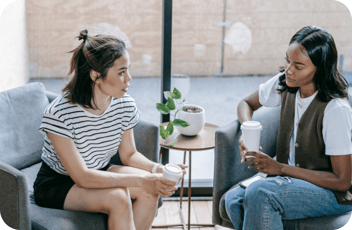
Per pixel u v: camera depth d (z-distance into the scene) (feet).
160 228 6.95
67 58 7.55
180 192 7.53
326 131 5.23
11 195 4.65
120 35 7.58
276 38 7.77
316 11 7.64
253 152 5.46
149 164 5.58
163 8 7.22
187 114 6.52
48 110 4.93
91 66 4.82
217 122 8.20
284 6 7.62
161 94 7.70
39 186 5.23
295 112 5.66
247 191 5.18
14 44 7.37
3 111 5.86
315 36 5.08
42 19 7.33
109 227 4.93
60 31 7.42
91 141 5.19
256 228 5.07
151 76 7.86
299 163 5.63
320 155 5.42
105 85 4.97
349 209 5.29
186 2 7.43
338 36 7.75
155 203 5.41
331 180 5.17
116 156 6.07
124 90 5.08
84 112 5.04
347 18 7.65
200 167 8.21
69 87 5.01
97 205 4.91
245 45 7.79
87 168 5.03
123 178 5.05
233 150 5.85
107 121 5.25
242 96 8.07
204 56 7.77
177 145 6.31
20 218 4.69
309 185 5.19
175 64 7.73
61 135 4.88
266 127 6.22
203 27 7.60
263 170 5.49
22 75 7.55
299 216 5.16
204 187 7.92
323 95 5.27
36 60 7.50
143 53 7.72
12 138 5.89
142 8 7.48
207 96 8.00
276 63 7.91
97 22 7.47
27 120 6.07
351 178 5.17
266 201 5.02
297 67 5.17
